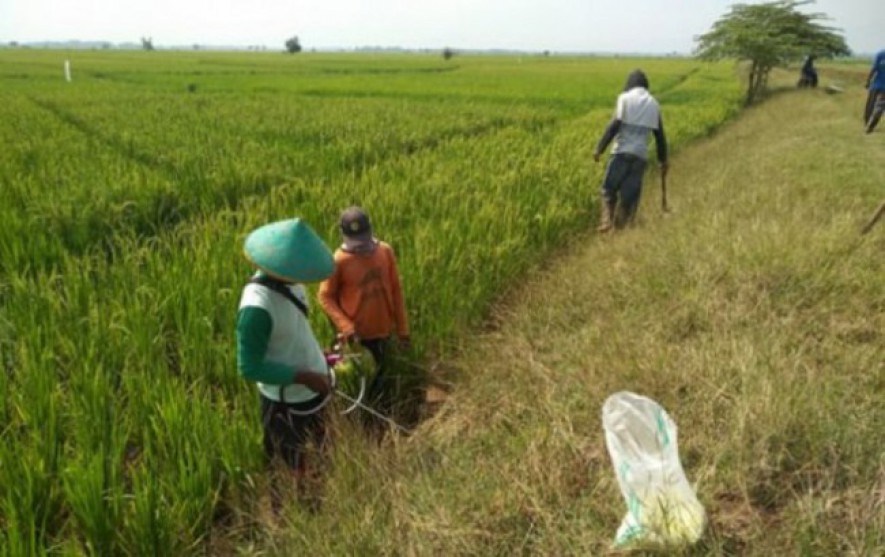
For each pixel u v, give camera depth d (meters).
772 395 3.30
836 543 2.55
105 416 3.65
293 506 3.26
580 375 4.08
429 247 5.93
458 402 4.43
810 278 5.08
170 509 3.13
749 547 2.63
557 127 18.03
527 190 8.80
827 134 15.66
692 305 4.86
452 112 21.39
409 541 2.82
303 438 3.55
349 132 15.50
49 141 12.90
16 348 4.42
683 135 16.83
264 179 10.23
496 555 2.76
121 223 7.45
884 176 9.76
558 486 3.03
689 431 3.33
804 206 7.53
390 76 51.59
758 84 36.50
